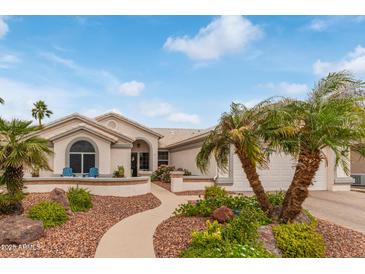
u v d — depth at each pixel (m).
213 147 12.23
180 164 31.03
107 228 10.55
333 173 21.53
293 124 10.08
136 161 32.75
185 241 8.74
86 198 13.56
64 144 22.67
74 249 8.26
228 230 8.44
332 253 8.44
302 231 8.80
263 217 10.38
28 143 11.55
